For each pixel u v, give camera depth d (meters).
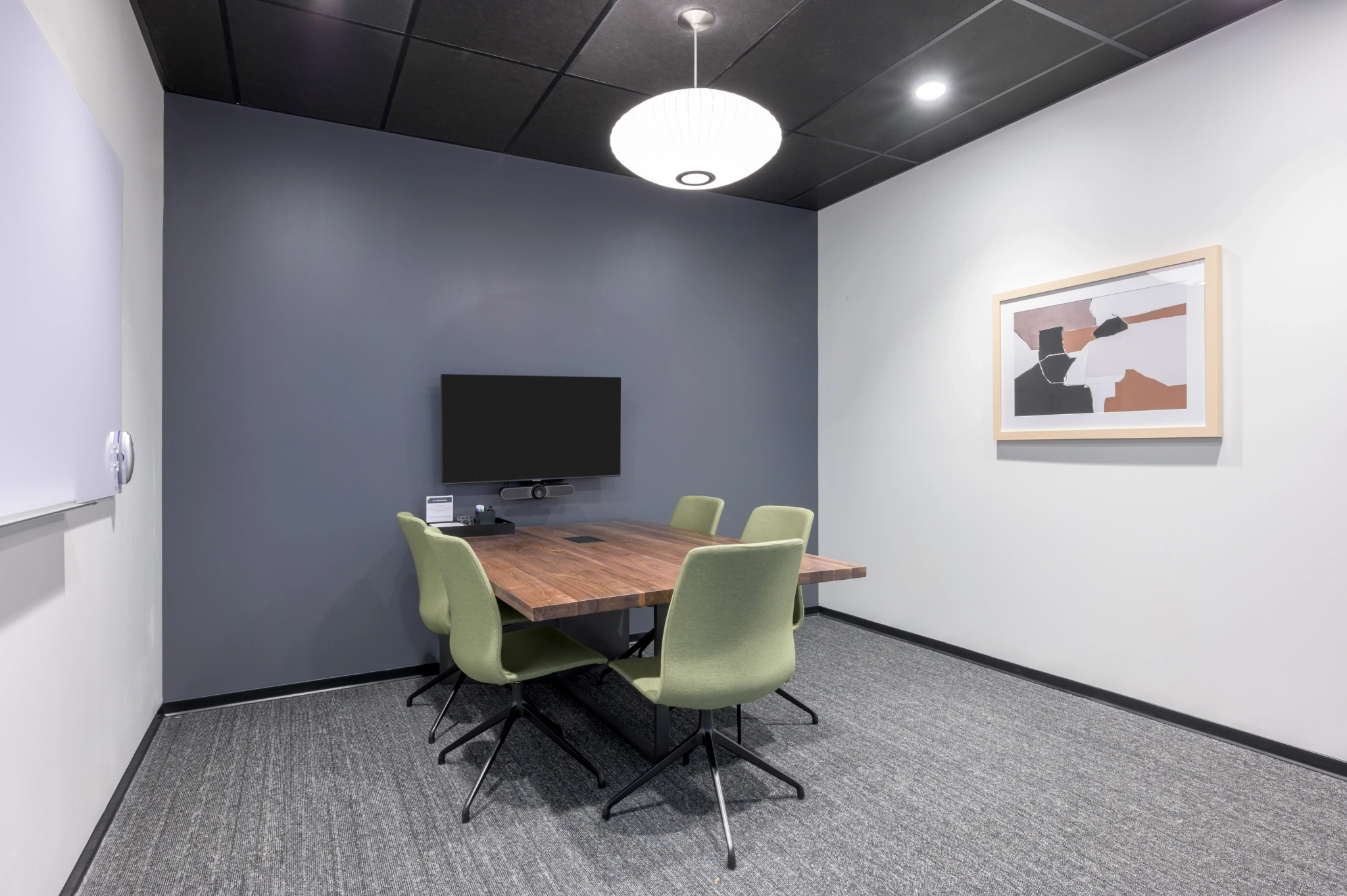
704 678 1.95
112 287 2.00
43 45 1.45
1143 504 2.95
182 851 1.96
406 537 3.23
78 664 1.82
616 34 2.69
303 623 3.27
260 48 2.72
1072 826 2.08
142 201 2.58
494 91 3.09
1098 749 2.61
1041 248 3.36
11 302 1.30
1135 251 2.97
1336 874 1.85
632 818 2.14
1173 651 2.85
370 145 3.43
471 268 3.67
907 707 3.03
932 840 2.01
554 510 3.90
